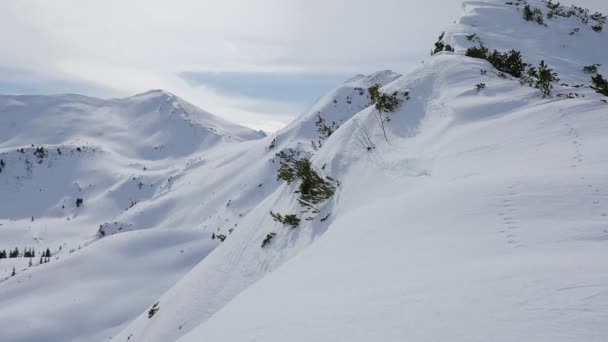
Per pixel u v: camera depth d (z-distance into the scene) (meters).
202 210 152.75
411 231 4.13
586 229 3.04
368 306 2.51
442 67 12.52
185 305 10.98
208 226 131.50
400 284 2.75
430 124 10.12
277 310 3.20
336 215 9.11
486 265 2.68
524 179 4.51
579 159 5.10
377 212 5.61
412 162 8.59
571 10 27.42
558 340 1.62
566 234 3.02
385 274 3.15
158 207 179.88
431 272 2.83
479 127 8.19
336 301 2.83
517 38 21.88
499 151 6.70
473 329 1.86
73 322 53.03
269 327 2.84
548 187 4.07
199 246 71.19
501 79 10.95
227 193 153.38
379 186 8.68
